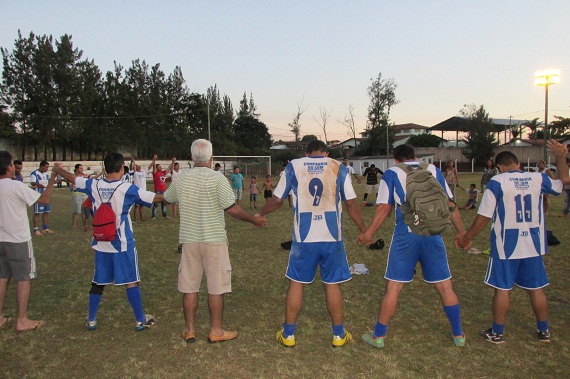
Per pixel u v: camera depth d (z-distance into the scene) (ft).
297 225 12.84
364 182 112.57
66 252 27.30
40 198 14.55
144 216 45.57
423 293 18.13
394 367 11.73
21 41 129.49
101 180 14.07
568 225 36.27
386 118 212.84
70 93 136.05
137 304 14.30
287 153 195.93
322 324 14.93
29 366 11.95
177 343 13.43
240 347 13.10
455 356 12.39
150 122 168.55
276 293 18.52
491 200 12.89
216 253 13.23
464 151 185.98
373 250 27.14
